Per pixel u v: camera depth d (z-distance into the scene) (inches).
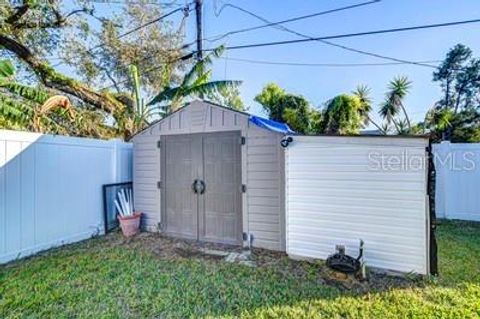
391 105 570.3
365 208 152.9
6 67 199.0
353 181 155.7
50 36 425.4
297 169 170.7
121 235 229.3
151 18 480.7
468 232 222.8
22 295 126.0
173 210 226.5
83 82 453.1
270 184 191.9
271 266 161.8
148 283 139.6
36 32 410.0
